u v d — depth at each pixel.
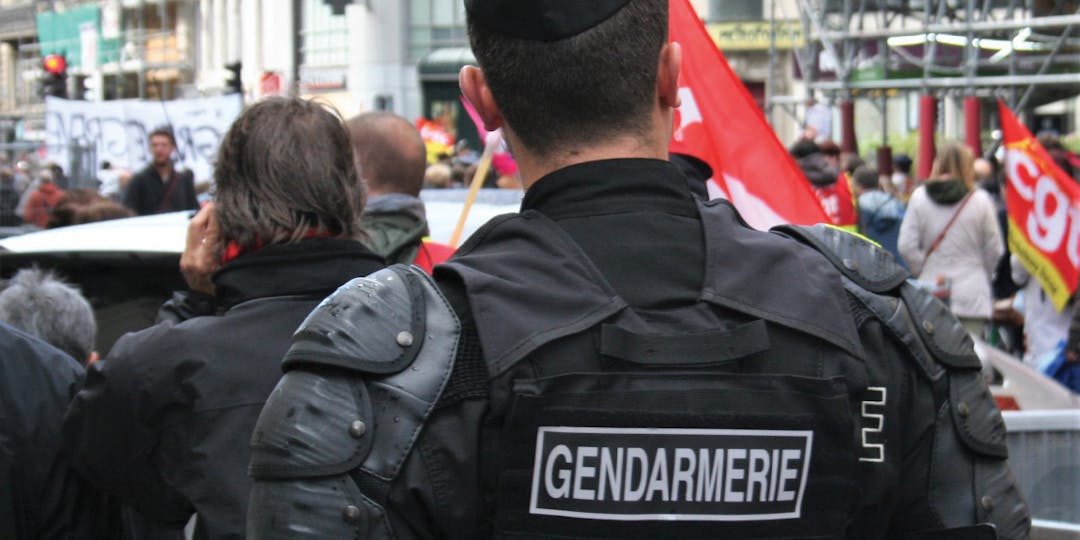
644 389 1.48
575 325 1.49
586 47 1.57
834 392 1.53
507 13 1.57
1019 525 1.63
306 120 2.63
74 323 3.24
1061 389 6.34
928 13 14.07
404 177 3.85
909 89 15.03
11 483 2.68
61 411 2.75
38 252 4.13
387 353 1.48
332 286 2.57
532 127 1.61
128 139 14.09
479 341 1.50
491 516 1.48
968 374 1.65
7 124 25.36
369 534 1.45
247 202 2.58
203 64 37.03
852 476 1.54
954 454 1.62
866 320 1.61
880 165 15.40
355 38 27.92
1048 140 11.66
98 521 2.80
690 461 1.48
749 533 1.49
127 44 37.66
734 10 27.09
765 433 1.49
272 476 1.46
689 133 4.68
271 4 31.92
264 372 2.48
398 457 1.46
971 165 9.53
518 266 1.55
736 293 1.55
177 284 4.11
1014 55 13.89
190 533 3.21
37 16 37.00
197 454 2.44
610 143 1.61
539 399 1.45
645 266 1.56
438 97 28.06
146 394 2.48
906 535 1.64
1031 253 8.00
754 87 27.33
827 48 15.28
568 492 1.46
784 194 4.71
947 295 9.45
